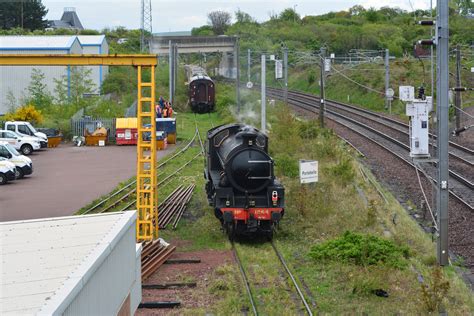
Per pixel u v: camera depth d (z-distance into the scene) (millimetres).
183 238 19141
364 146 36688
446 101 16469
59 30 109750
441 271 15023
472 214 21109
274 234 19250
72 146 43594
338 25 97125
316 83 79062
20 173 30453
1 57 17188
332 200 22938
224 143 21109
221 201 18844
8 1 107562
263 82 32250
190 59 111312
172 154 38031
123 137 43531
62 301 6641
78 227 9992
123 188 27047
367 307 13227
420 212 22031
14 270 7922
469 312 13141
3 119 48844
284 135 36312
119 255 9414
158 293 14078
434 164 29438
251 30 99250
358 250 16219
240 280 14883
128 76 71125
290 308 13031
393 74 64125
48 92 55594
